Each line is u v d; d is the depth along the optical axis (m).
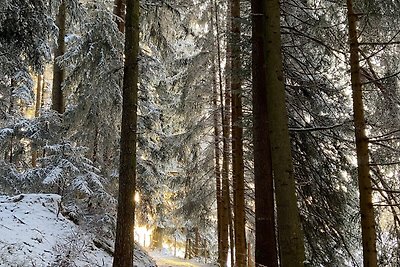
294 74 9.70
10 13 9.76
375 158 7.20
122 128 9.11
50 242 9.24
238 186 11.88
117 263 8.52
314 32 8.98
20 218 9.79
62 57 13.20
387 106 7.31
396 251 6.86
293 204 6.29
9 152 14.93
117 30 12.93
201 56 15.47
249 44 9.27
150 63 13.61
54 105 14.38
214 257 25.06
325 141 10.12
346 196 10.06
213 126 15.41
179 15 13.12
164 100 16.08
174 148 15.82
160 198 15.58
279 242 6.29
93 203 11.95
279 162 6.43
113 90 12.62
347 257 10.07
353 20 6.75
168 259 24.70
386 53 7.38
